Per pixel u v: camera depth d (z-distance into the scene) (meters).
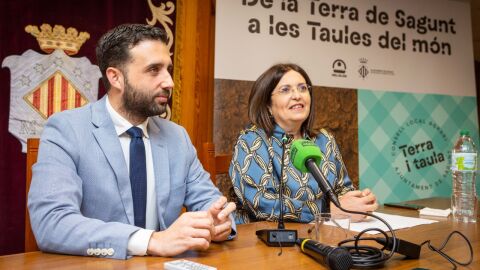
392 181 3.44
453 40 3.75
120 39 1.23
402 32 3.57
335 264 0.81
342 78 3.34
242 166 1.75
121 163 1.21
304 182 1.72
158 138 1.36
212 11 3.06
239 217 1.73
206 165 1.72
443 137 3.63
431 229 1.27
